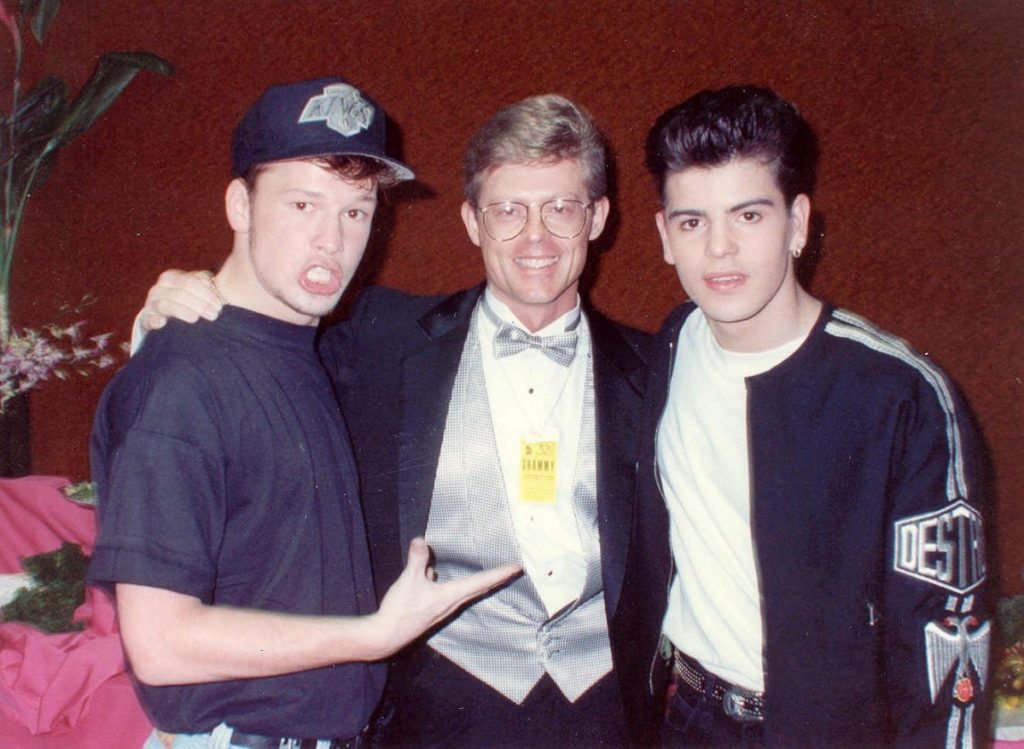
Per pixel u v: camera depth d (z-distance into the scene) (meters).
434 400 1.65
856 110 2.65
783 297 1.33
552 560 1.64
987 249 2.64
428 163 2.86
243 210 1.23
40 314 3.21
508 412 1.67
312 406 1.22
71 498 2.23
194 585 1.04
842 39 2.64
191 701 1.14
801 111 2.67
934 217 2.65
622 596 1.60
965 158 2.63
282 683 1.16
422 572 1.09
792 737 1.34
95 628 1.68
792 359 1.33
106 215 3.14
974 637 1.22
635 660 1.61
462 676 1.62
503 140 1.51
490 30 2.80
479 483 1.64
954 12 2.59
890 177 2.65
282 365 1.20
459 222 2.87
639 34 2.73
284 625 1.04
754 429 1.35
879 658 1.32
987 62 2.60
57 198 3.15
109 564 1.01
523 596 1.61
